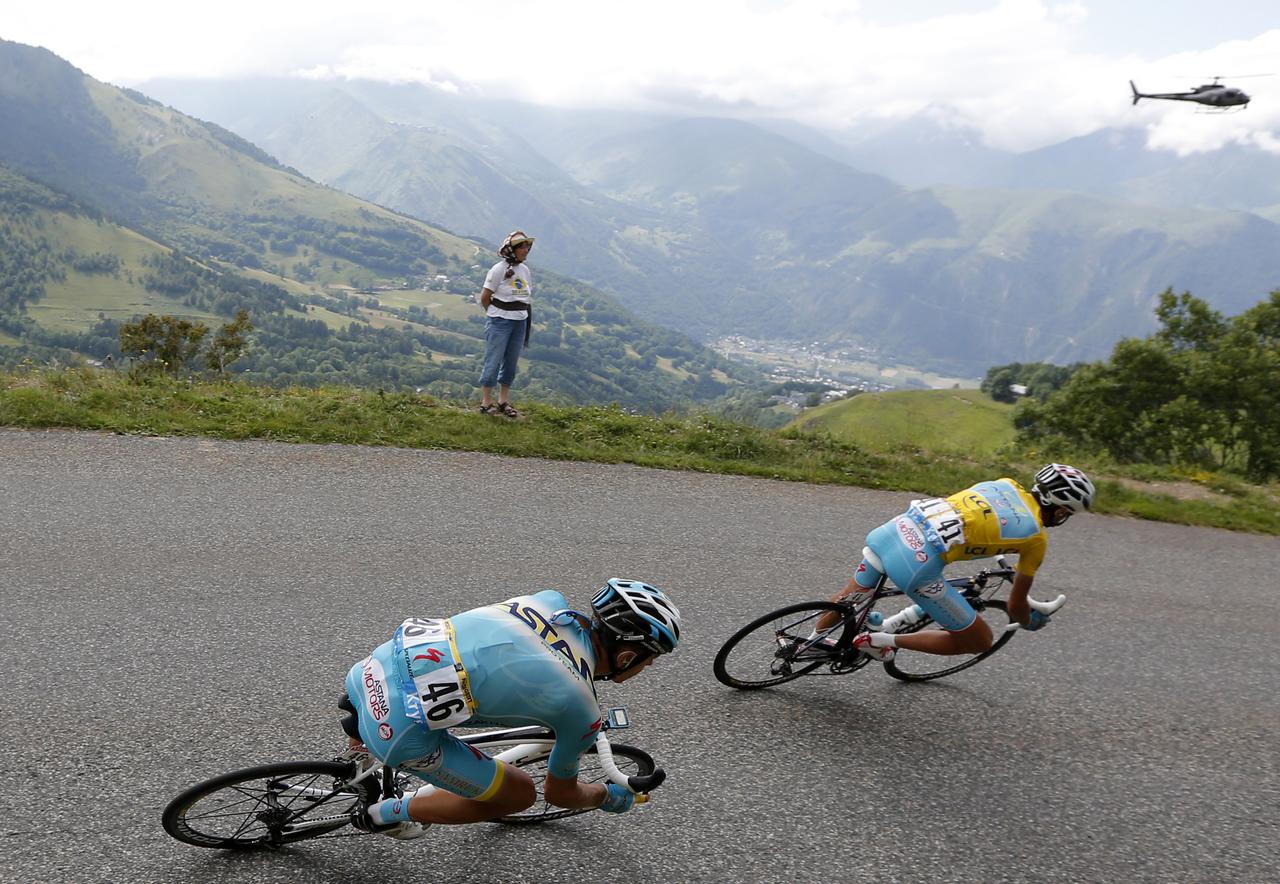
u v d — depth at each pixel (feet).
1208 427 91.71
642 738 15.85
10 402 28.55
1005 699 19.02
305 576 20.11
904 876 13.16
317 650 17.06
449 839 12.78
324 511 24.11
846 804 14.74
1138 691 19.89
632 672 10.98
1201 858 14.39
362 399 35.37
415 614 18.94
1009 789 15.75
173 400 31.83
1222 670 21.36
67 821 11.89
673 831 13.51
